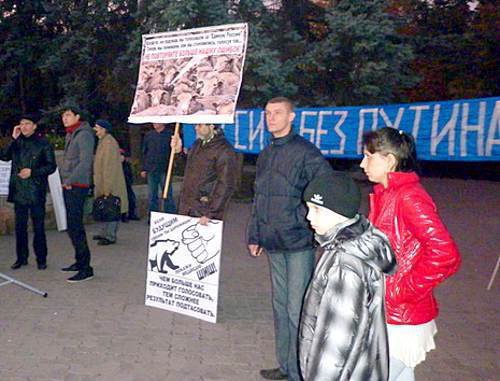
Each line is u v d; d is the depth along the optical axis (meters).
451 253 2.95
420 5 23.86
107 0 18.83
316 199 2.61
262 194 4.45
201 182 5.79
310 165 4.25
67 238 9.81
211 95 5.48
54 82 21.80
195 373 4.78
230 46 5.44
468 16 23.69
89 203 11.01
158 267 6.23
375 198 3.29
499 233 11.38
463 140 6.10
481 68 21.72
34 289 6.54
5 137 20.62
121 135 22.39
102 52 19.47
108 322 5.86
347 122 7.64
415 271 3.00
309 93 15.77
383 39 14.86
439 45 20.52
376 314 2.50
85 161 6.96
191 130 11.18
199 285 5.97
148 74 5.96
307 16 17.62
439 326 6.03
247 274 7.94
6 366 4.81
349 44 14.87
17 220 7.73
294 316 4.36
